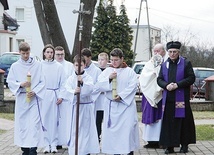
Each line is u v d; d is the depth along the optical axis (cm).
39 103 886
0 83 1738
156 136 1021
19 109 880
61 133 1012
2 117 1584
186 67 966
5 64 2639
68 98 845
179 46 969
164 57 1034
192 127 974
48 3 1758
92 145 856
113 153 851
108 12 4481
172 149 972
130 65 4559
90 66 1022
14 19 4406
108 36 4453
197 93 2191
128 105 849
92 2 1769
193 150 1004
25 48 877
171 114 962
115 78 841
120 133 849
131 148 855
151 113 1013
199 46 4797
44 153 981
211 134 1217
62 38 1797
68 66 1055
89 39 1783
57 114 1010
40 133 888
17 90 872
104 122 861
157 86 1012
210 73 2522
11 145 1077
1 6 4216
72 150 844
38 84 888
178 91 962
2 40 4094
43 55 1030
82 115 844
